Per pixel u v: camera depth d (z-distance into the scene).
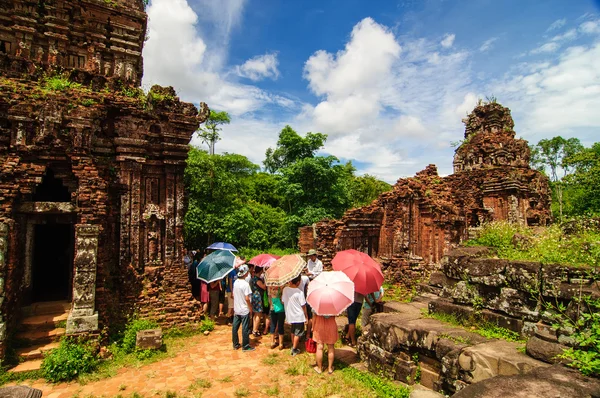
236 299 8.66
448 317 7.22
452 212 15.50
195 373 7.30
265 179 39.25
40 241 12.66
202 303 11.14
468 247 8.00
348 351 8.46
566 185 25.31
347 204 31.34
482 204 21.91
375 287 8.34
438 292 9.12
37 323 8.23
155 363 7.82
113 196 10.25
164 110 10.98
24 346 7.80
